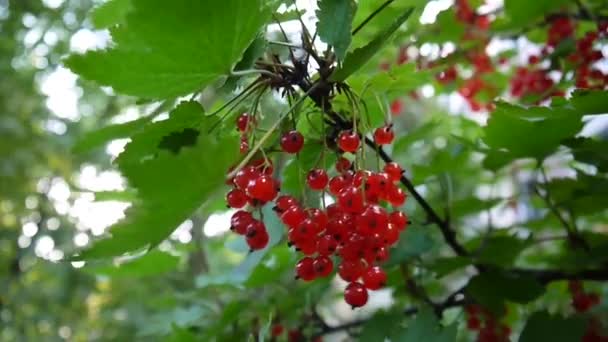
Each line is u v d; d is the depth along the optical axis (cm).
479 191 103
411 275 61
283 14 46
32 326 148
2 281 151
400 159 83
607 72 59
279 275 55
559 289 67
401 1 54
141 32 39
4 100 155
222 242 70
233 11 39
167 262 59
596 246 55
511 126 52
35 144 156
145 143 43
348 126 46
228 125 46
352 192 41
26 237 161
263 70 43
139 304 129
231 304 57
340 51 42
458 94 82
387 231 42
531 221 63
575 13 62
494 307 55
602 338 55
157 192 36
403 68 49
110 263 58
